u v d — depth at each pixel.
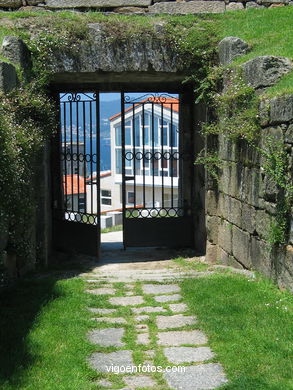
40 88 7.75
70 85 9.20
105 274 7.57
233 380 3.79
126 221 9.48
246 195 6.70
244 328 4.68
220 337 4.58
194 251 9.31
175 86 9.34
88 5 9.05
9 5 9.02
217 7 9.09
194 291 6.02
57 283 6.47
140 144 17.55
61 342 4.52
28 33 7.96
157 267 8.27
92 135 8.95
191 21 8.37
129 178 9.43
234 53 7.48
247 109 6.46
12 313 5.25
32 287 6.26
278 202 5.54
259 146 6.13
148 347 4.51
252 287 5.80
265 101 5.93
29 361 4.12
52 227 9.56
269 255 5.94
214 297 5.65
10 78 6.61
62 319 5.08
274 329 4.58
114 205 21.59
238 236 7.11
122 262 8.70
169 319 5.24
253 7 9.20
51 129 7.58
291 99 5.21
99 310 5.56
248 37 8.01
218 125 7.61
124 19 8.34
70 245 9.36
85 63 8.00
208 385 3.79
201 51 8.05
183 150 9.48
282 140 5.42
